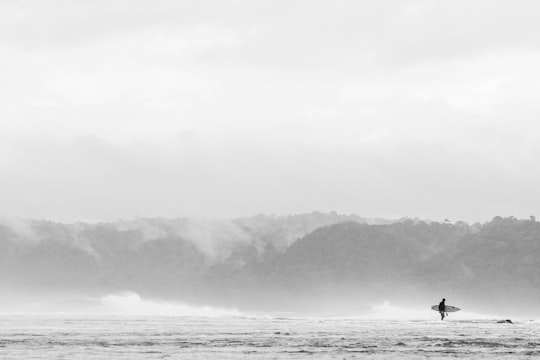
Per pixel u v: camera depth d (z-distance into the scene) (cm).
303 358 15300
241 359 15038
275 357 15438
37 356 15212
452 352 16875
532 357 15888
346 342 19400
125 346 17638
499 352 16950
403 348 17750
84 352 16088
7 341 18825
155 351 16475
